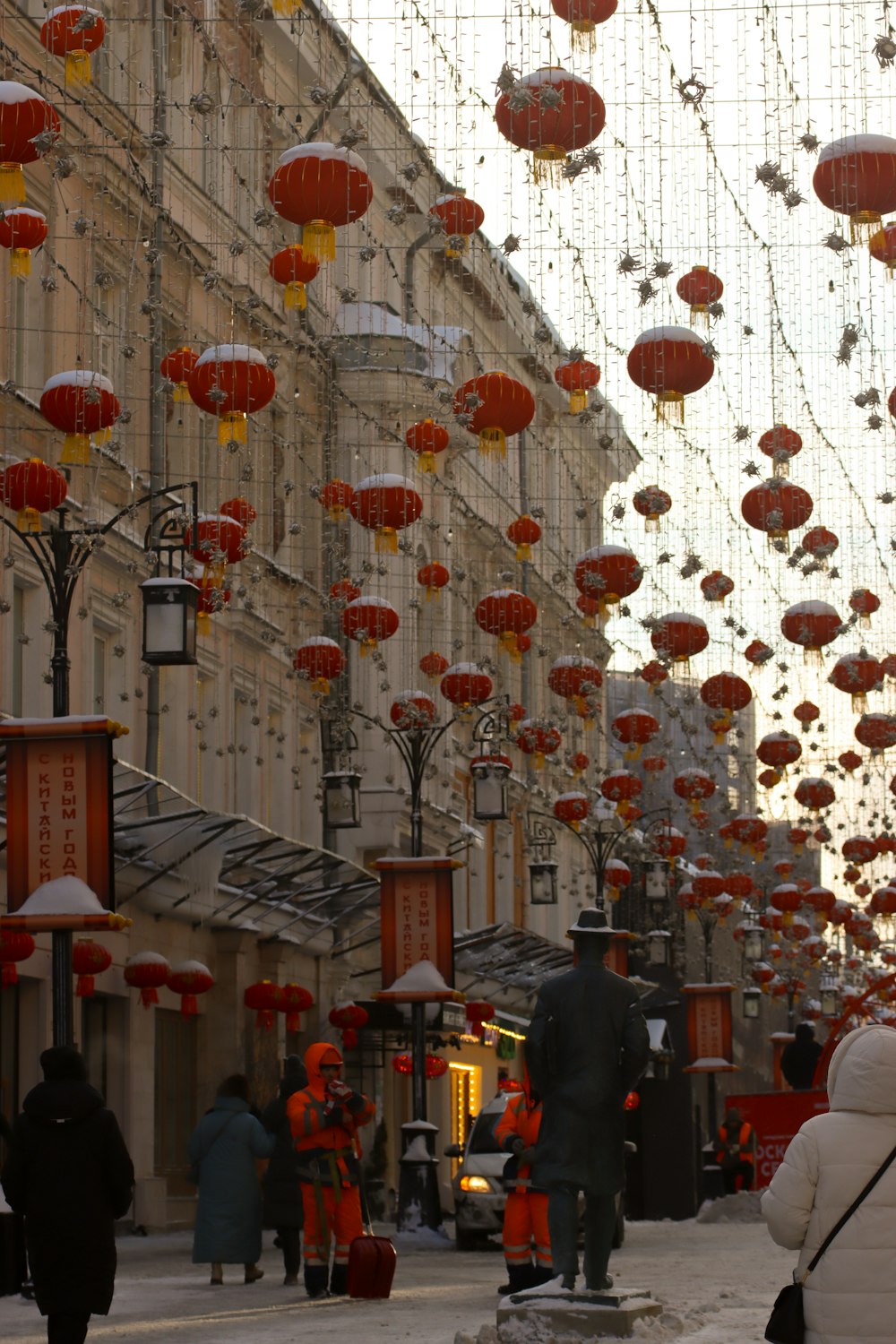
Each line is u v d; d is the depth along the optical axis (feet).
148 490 108.99
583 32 49.67
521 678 181.68
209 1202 71.61
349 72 56.80
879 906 138.51
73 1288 41.70
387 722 142.82
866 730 94.99
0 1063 93.20
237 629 125.08
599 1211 50.37
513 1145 64.34
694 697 121.70
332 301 136.87
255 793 128.98
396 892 99.81
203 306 117.70
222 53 113.70
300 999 118.52
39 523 68.18
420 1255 96.68
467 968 154.30
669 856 130.31
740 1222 141.49
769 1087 261.85
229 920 119.24
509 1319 49.21
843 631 85.05
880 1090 27.68
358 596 90.12
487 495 168.86
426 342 138.82
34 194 96.78
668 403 61.72
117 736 63.98
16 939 85.30
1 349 94.53
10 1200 42.42
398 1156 150.92
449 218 61.52
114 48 104.83
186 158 114.32
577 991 50.70
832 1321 27.12
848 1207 27.32
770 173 52.80
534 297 65.00
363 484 75.20
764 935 191.31
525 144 50.06
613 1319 48.47
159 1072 113.60
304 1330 55.42
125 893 105.29
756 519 72.33
